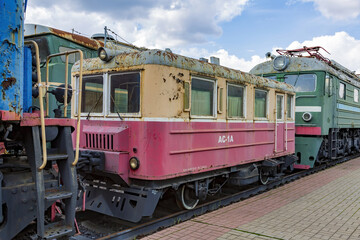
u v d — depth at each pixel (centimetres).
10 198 318
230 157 630
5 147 379
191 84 540
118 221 536
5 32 305
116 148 493
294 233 454
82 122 567
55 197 335
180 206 559
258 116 734
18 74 317
